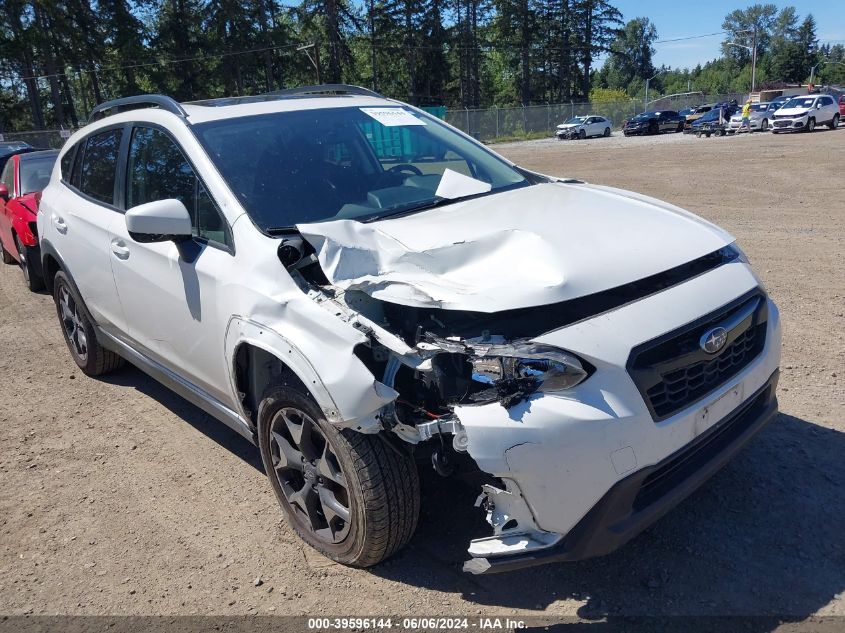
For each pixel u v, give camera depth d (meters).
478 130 49.09
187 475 3.98
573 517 2.47
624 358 2.49
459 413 2.47
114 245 4.16
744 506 3.28
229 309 3.16
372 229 3.07
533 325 2.57
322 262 2.84
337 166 3.73
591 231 3.02
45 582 3.14
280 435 3.17
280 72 60.97
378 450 2.73
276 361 3.09
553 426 2.40
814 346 5.04
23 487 3.96
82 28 53.31
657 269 2.81
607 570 2.94
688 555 2.99
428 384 2.63
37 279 8.34
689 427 2.64
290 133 3.82
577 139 43.78
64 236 4.90
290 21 65.25
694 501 3.35
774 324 3.20
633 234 3.04
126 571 3.18
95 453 4.30
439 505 3.42
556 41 79.44
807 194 12.12
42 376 5.66
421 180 3.87
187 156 3.64
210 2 54.91
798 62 112.50
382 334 2.61
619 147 30.34
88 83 63.84
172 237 3.39
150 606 2.94
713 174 16.09
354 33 64.62
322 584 2.99
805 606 2.67
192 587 3.04
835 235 8.63
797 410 4.13
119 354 4.77
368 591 2.92
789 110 30.62
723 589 2.78
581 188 3.90
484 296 2.53
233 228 3.26
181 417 4.74
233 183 3.41
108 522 3.57
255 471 3.98
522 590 2.87
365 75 70.88
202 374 3.62
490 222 3.14
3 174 9.78
